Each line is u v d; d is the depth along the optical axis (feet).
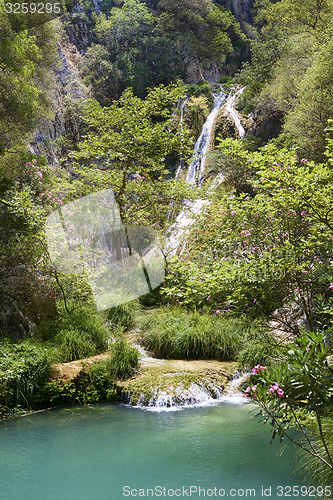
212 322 33.24
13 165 41.32
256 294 18.38
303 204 16.84
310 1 93.25
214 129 105.50
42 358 26.11
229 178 75.87
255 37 170.71
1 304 30.55
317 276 18.38
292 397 12.51
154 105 46.24
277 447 18.47
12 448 18.98
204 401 25.86
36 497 14.49
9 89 40.50
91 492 14.78
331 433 14.82
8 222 34.06
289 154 16.90
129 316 35.35
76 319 31.99
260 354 27.89
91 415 23.58
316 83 52.01
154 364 29.81
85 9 124.06
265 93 85.40
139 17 126.52
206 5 144.87
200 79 136.98
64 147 78.74
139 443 19.38
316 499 13.80
